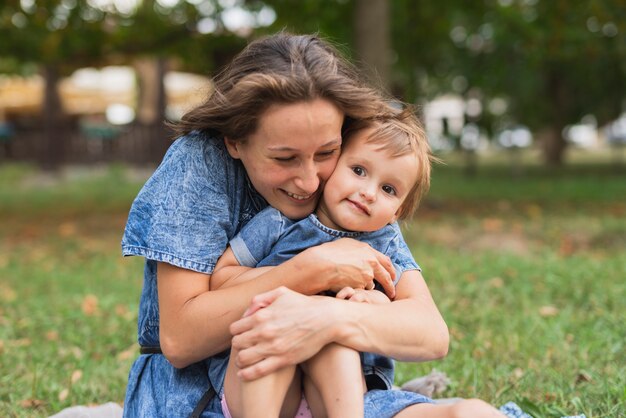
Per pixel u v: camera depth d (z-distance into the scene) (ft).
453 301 17.92
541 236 29.35
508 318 16.21
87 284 21.91
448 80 64.23
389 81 33.71
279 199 7.16
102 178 63.87
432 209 38.78
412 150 7.23
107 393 12.37
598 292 18.15
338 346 6.59
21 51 40.22
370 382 7.45
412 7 43.14
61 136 71.56
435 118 63.21
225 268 7.14
